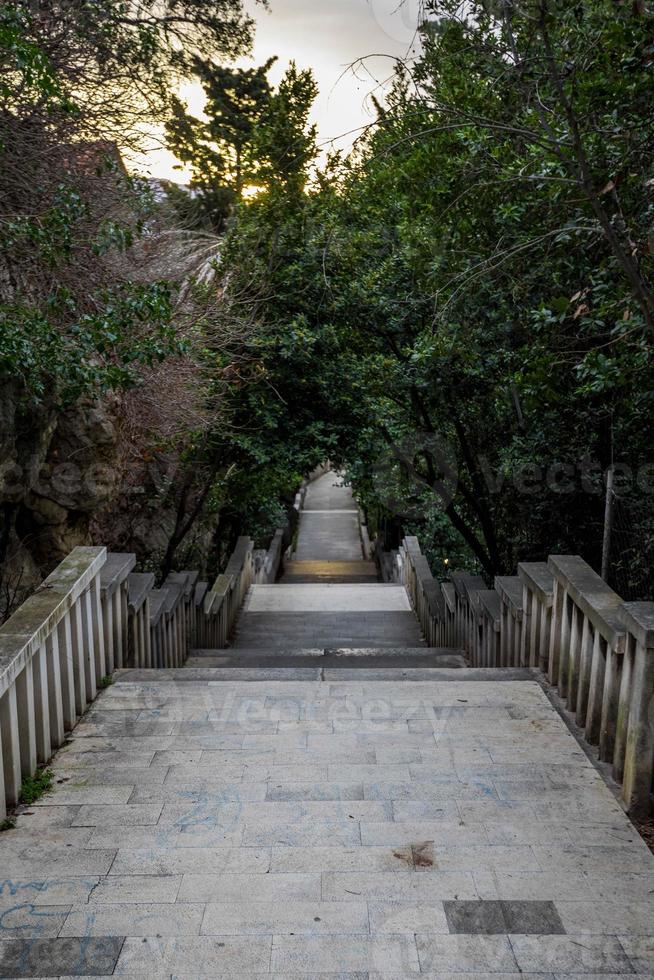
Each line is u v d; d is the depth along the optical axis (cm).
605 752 354
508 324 601
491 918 253
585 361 401
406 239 726
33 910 255
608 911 256
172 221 743
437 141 521
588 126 402
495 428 809
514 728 391
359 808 316
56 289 475
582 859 284
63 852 287
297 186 823
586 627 387
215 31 606
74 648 404
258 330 812
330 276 845
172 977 227
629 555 607
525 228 517
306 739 378
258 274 842
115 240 458
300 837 297
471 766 352
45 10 473
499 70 417
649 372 447
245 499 1270
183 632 764
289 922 250
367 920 251
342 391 934
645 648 302
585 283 484
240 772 346
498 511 875
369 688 443
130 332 510
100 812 313
